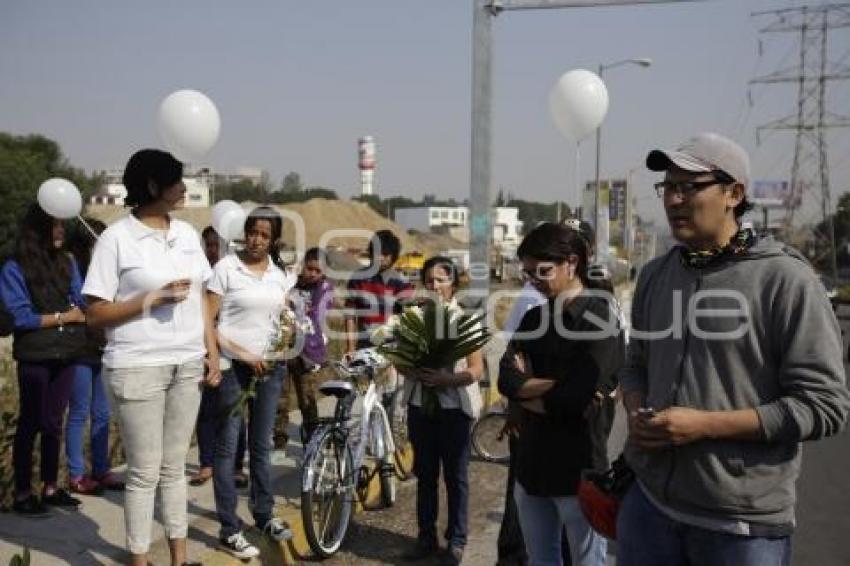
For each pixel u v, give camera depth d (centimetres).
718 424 238
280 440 686
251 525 507
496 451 762
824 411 229
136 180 385
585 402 327
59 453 512
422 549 502
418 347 474
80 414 535
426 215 10181
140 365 379
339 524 511
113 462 636
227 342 459
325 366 653
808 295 236
